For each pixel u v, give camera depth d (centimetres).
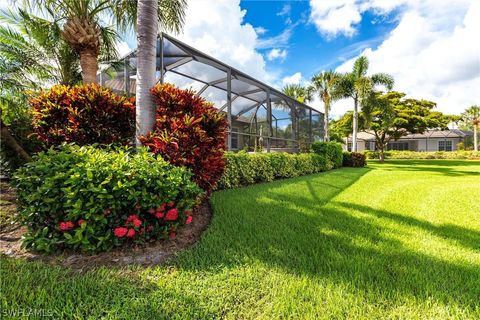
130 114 398
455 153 2475
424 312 159
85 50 563
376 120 2072
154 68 355
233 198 452
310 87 2103
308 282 189
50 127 360
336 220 341
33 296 166
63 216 226
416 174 980
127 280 190
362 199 482
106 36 659
